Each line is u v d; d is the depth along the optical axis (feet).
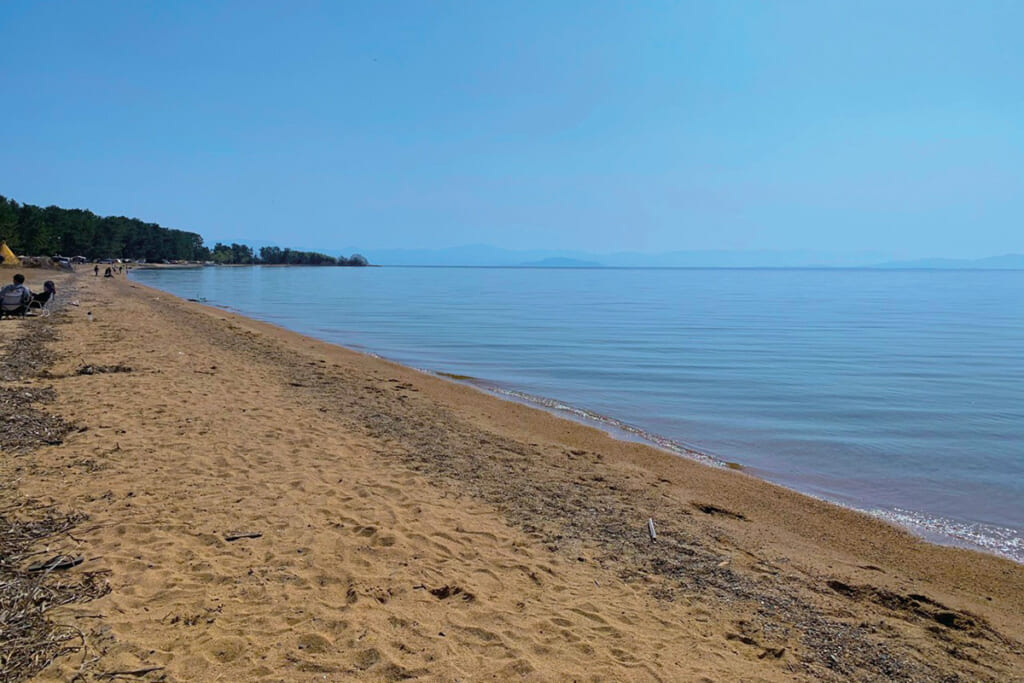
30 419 26.66
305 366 50.16
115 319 73.82
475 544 17.58
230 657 11.42
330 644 12.05
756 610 15.14
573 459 28.55
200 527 17.19
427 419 34.24
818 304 177.88
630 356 68.23
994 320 125.39
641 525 20.45
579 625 13.65
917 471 30.37
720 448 33.94
